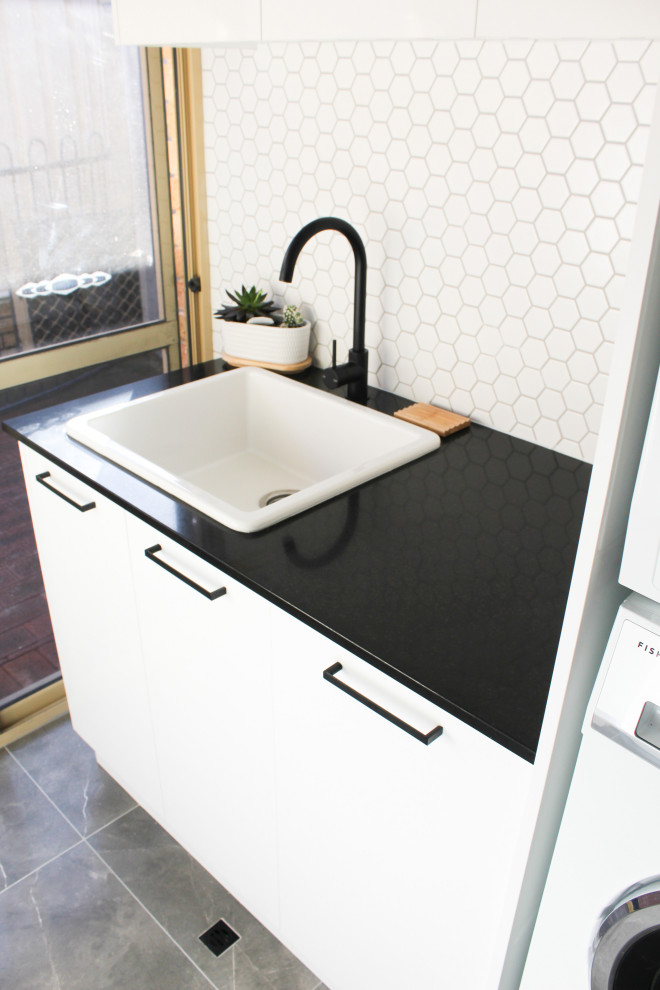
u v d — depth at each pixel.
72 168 1.85
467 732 1.00
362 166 1.68
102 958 1.66
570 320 1.48
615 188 1.34
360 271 1.68
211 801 1.63
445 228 1.60
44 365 1.98
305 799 1.35
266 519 1.33
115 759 1.95
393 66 1.55
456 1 0.98
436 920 1.20
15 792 2.01
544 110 1.38
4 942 1.68
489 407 1.68
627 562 0.78
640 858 0.90
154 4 1.39
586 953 1.00
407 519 1.38
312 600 1.16
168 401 1.75
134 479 1.46
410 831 1.16
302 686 1.23
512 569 1.25
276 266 1.97
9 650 2.16
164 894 1.79
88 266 1.97
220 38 1.29
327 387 1.76
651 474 0.72
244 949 1.68
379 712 1.06
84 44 1.77
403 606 1.15
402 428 1.62
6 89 1.70
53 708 2.22
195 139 1.98
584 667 0.88
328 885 1.39
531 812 0.94
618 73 1.28
